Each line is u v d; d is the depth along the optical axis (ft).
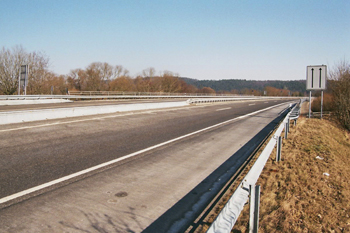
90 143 32.48
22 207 15.20
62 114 52.34
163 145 33.53
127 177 21.30
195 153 30.60
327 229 17.19
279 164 28.30
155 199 17.48
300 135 46.93
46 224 13.52
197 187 20.02
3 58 133.90
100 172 22.09
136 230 13.61
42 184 18.81
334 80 87.35
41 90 147.84
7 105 83.30
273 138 28.68
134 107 74.49
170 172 23.27
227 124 57.16
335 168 30.73
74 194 17.39
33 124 42.60
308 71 64.03
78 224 13.73
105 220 14.34
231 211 12.15
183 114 72.59
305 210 19.21
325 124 65.98
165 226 14.19
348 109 78.95
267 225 16.15
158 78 271.90
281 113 93.45
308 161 31.50
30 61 144.56
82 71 238.48
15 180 19.36
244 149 33.86
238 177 22.24
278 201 19.74
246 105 136.05
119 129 43.42
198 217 15.35
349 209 20.76
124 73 244.22
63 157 25.90
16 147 28.68
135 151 29.76
